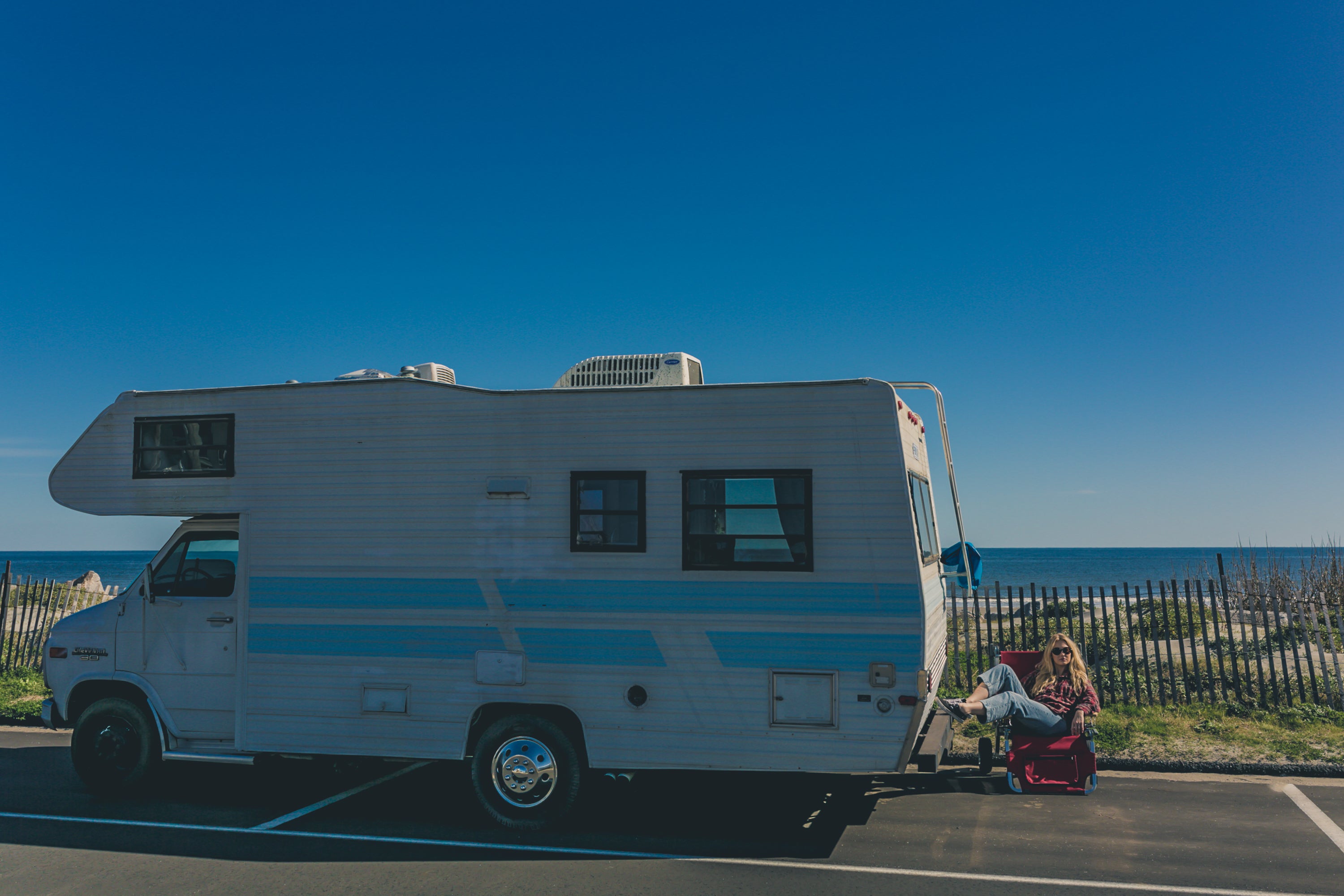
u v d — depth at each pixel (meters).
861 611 5.70
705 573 5.91
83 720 7.13
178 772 7.93
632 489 6.09
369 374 6.91
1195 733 8.41
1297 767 7.49
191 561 7.20
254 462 6.75
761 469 5.92
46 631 13.16
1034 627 10.38
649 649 5.97
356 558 6.49
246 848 5.76
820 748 5.70
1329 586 13.95
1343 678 10.27
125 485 6.95
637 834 6.05
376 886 5.05
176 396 6.94
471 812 6.62
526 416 6.29
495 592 6.23
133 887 5.05
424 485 6.43
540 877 5.20
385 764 7.75
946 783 7.29
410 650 6.36
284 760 6.67
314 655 6.52
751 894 4.90
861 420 5.82
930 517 7.25
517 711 6.20
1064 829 6.05
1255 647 9.53
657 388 6.10
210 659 6.92
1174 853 5.54
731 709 5.84
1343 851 5.58
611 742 5.99
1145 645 9.66
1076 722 6.82
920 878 5.15
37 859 5.56
